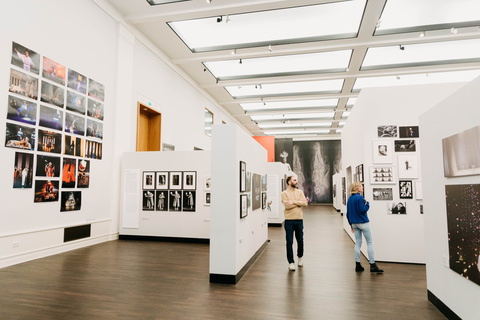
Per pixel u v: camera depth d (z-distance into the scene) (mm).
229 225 4645
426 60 10953
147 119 10883
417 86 6266
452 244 3254
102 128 7984
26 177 5766
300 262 5637
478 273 2777
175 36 9750
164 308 3576
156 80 10664
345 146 10375
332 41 9445
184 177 8320
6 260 5359
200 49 10711
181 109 12633
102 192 7941
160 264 5648
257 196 6555
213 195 4750
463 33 8625
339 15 8305
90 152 7516
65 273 4992
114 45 8500
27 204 5789
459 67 10859
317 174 26797
